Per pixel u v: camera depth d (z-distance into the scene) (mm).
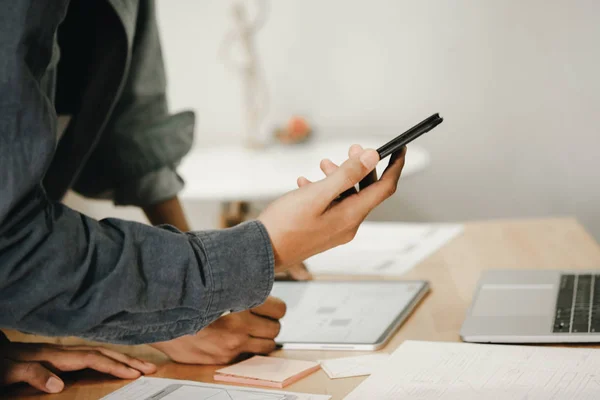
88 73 1009
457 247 1334
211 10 2812
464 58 2801
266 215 731
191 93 2873
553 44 2758
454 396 686
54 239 648
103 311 668
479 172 2885
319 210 714
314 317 990
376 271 1224
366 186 758
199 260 706
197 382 780
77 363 827
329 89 2855
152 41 1146
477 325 881
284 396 721
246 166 2371
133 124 1151
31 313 659
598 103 2777
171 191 1192
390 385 726
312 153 2529
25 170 625
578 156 2832
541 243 1318
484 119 2842
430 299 1053
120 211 2785
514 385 700
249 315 868
